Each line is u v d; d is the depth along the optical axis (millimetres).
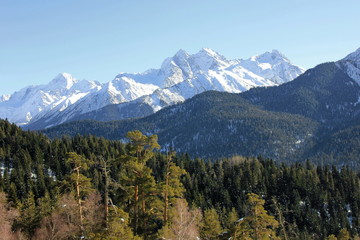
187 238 41031
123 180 37688
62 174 110688
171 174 40688
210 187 117062
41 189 92562
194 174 126438
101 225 37906
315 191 117625
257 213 45406
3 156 112438
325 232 100750
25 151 116188
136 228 38281
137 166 36594
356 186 121812
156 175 113750
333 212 110250
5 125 139000
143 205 39281
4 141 125188
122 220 35469
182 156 148000
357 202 116188
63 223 50062
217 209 98938
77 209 45625
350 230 102938
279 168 143500
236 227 45562
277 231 70062
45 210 62781
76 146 133000
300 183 120750
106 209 35688
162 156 131375
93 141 142000
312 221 103625
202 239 55031
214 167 142500
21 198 88562
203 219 60438
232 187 118312
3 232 52344
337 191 118000
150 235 39312
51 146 125500
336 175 135750
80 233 44781
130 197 38188
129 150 37906
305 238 90688
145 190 37281
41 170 101875
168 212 40781
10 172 105938
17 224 60438
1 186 89812
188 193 106000
